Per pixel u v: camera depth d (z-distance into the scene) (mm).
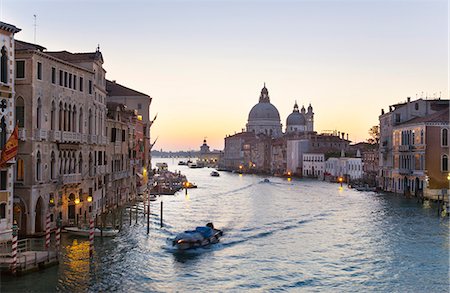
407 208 68312
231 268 36500
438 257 39562
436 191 74125
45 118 42344
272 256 40062
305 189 111688
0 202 35219
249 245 44094
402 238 46969
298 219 59719
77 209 47844
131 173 74000
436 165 77062
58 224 37219
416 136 80062
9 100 36156
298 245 44125
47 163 42656
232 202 80938
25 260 31812
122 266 35719
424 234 48844
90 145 51312
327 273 35375
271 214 64625
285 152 190250
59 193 44812
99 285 31312
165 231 49062
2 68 35656
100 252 38906
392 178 91562
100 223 47625
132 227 50469
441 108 89438
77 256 37188
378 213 64062
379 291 31531
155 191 97250
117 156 65000
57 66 44281
